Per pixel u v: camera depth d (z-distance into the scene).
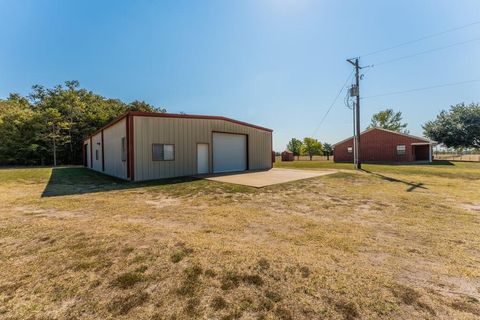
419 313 1.59
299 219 3.92
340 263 2.34
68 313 1.60
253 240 2.97
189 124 10.70
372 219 3.90
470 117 24.50
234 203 5.13
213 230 3.36
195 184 7.82
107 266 2.26
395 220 3.83
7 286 1.92
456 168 13.75
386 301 1.72
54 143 21.56
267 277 2.07
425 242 2.90
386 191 6.45
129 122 8.86
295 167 16.12
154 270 2.19
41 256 2.48
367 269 2.22
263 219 3.92
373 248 2.72
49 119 21.78
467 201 5.20
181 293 1.83
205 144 11.48
